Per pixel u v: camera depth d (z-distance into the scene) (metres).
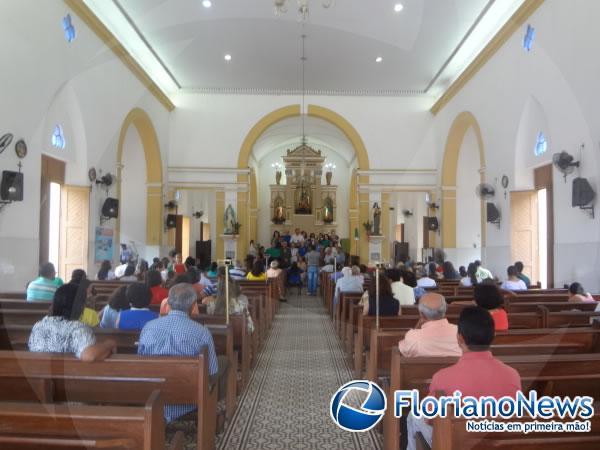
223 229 14.07
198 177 14.13
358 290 6.82
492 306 3.51
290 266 12.41
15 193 6.22
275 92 14.18
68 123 8.17
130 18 9.00
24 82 6.50
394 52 10.84
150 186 12.99
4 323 4.20
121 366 2.50
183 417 2.98
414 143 14.34
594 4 6.29
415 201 16.34
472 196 13.22
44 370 2.46
